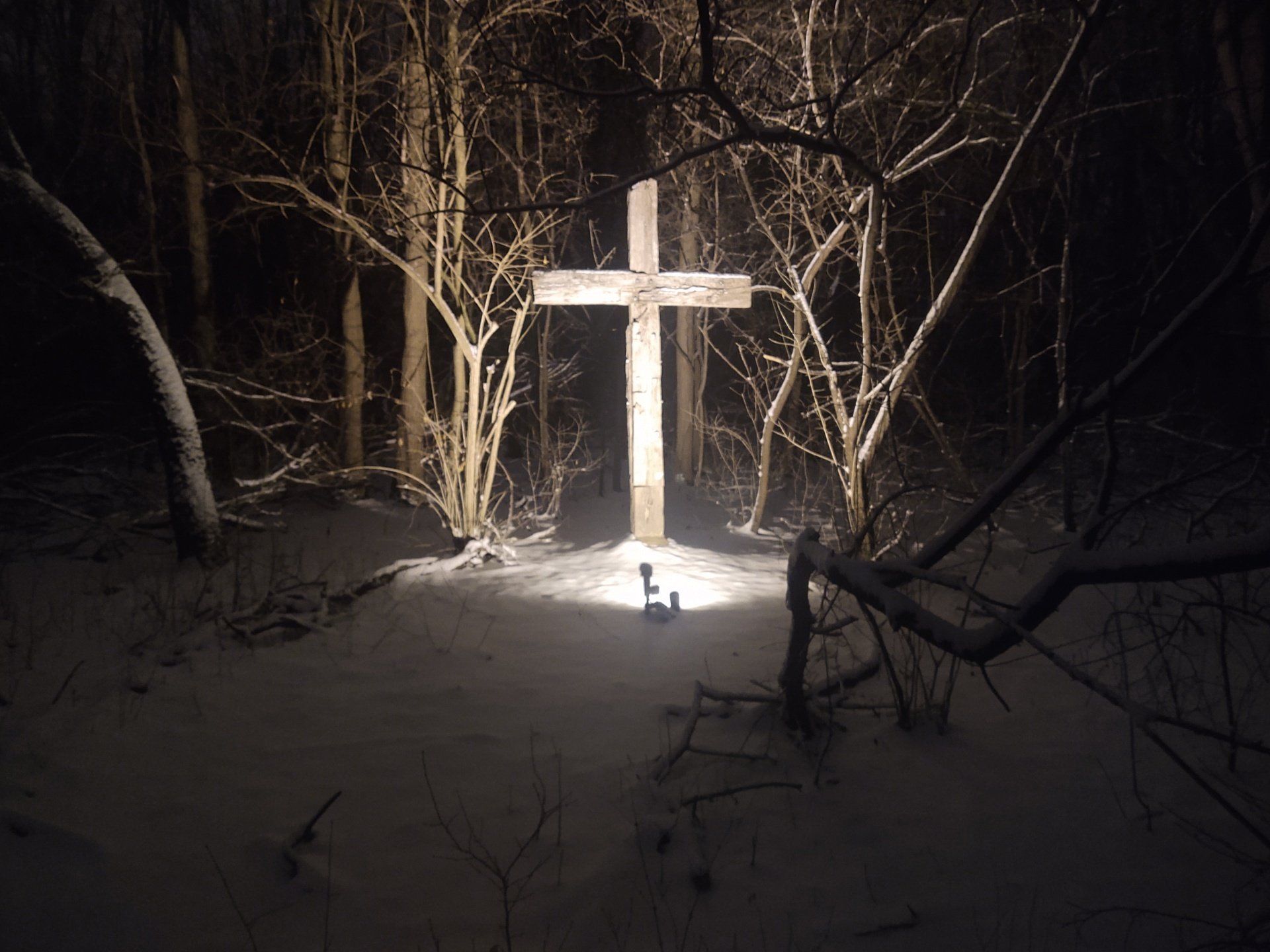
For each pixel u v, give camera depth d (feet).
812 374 38.04
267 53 39.63
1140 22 41.63
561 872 12.89
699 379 52.01
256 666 20.93
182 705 18.38
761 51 30.50
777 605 26.81
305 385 47.85
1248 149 40.68
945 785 15.55
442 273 36.47
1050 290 41.86
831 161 32.32
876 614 25.05
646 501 34.24
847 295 52.47
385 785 15.20
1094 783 15.55
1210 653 21.15
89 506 41.04
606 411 64.44
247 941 11.41
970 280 52.60
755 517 40.29
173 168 43.37
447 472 34.53
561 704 18.81
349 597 26.68
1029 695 19.44
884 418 29.76
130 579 30.14
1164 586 26.71
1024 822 14.42
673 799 14.78
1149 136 45.39
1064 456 34.91
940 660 17.85
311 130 44.50
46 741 16.31
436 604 26.89
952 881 12.94
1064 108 34.12
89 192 51.60
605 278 33.14
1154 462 41.52
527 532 39.50
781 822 14.35
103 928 11.51
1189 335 10.49
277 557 33.06
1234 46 41.19
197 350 45.50
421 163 33.76
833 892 12.67
